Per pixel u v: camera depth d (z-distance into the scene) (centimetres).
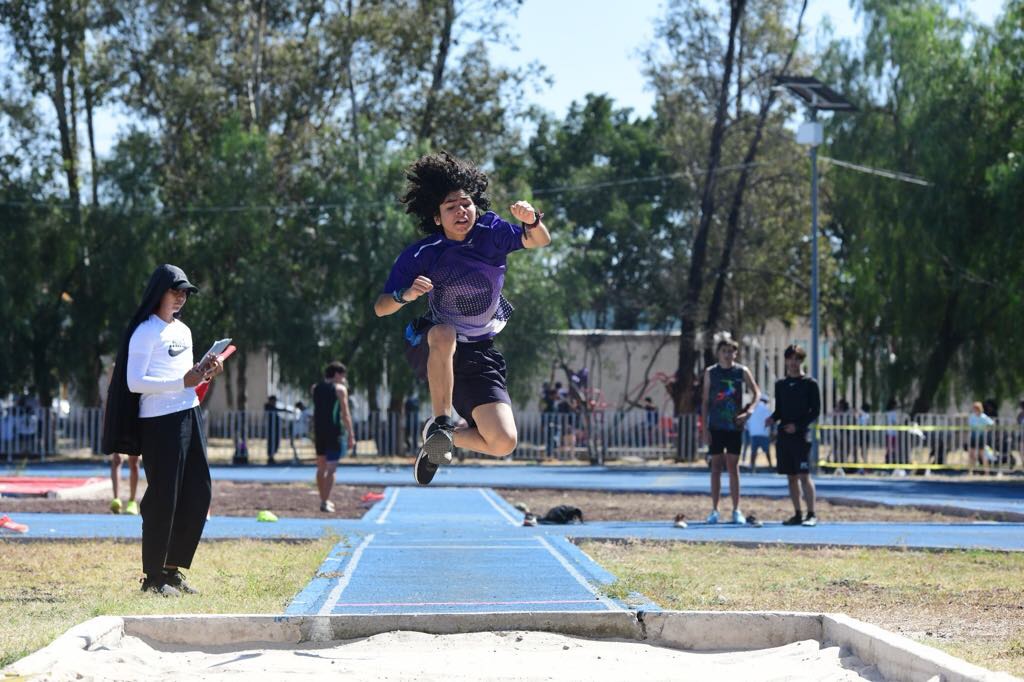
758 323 5488
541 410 4250
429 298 764
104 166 4125
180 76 4456
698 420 3994
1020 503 2295
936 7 3912
